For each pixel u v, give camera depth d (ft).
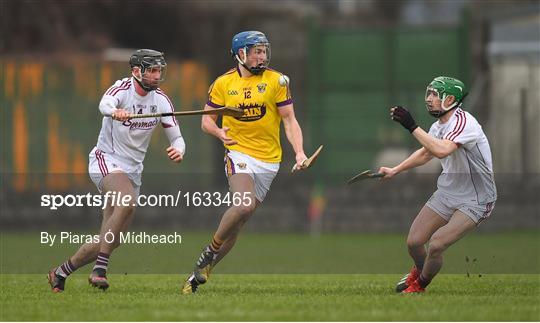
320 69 301.02
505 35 289.53
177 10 366.43
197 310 95.91
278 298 107.24
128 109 113.91
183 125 282.77
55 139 281.74
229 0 372.79
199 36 367.66
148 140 116.47
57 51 346.54
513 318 90.74
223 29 369.30
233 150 114.52
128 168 115.96
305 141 288.10
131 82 114.01
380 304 100.58
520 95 280.92
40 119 281.74
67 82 281.33
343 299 105.91
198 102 282.36
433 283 128.88
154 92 115.24
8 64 281.95
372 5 454.81
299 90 353.92
